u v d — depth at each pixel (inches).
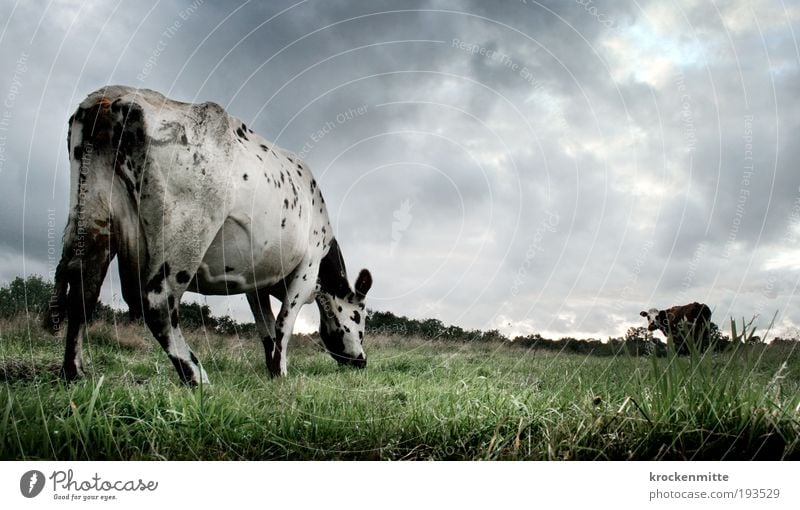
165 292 201.8
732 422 122.9
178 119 202.5
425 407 147.6
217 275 233.6
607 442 122.0
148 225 197.6
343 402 158.1
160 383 179.6
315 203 278.5
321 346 339.6
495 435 124.6
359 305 318.7
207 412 134.5
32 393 138.3
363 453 125.4
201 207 206.5
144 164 195.2
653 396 133.2
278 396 164.2
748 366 133.0
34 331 305.1
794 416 123.7
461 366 279.0
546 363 298.4
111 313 381.7
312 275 281.1
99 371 222.7
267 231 237.0
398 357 354.0
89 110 196.1
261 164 233.0
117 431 123.6
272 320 294.0
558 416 134.1
